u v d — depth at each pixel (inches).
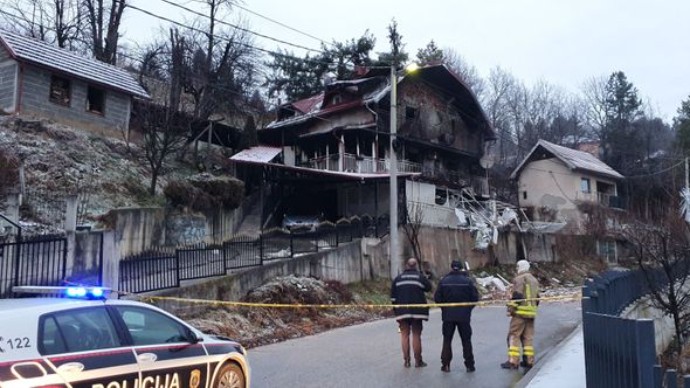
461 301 412.2
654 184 2308.1
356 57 1910.7
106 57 1587.1
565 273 1541.6
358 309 801.6
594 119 3048.7
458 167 1879.9
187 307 582.6
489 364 433.4
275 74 2167.8
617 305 560.4
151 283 577.0
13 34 1100.5
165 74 1720.0
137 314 254.4
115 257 529.3
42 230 670.5
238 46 1796.3
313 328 653.3
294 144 1686.8
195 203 1003.9
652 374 191.6
